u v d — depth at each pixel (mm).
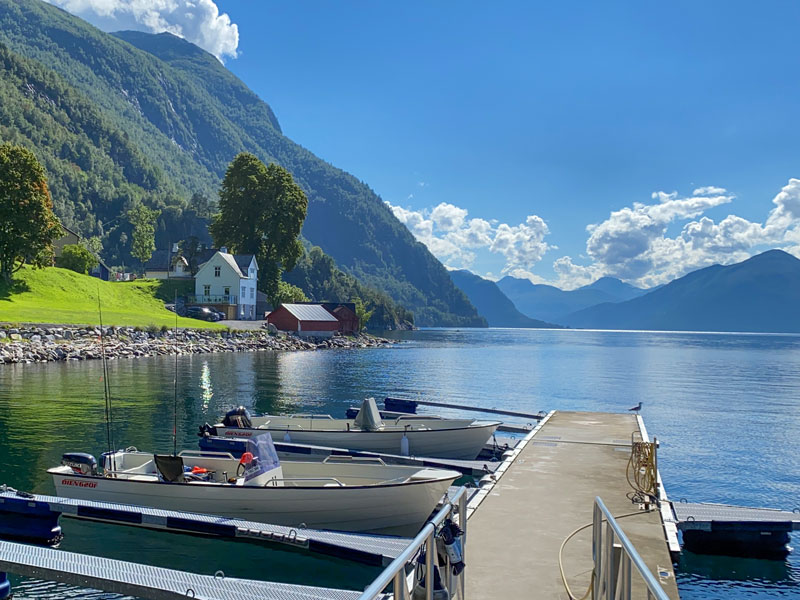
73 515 14016
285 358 71812
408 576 9406
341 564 13125
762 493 19531
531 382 54094
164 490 14859
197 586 10297
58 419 28422
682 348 137375
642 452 14609
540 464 17812
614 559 7062
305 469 16141
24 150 74375
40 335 60688
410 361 75562
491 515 12898
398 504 14211
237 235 114125
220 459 16500
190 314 95375
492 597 9008
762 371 70750
